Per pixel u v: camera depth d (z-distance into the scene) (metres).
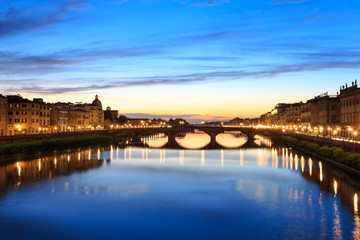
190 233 44.56
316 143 122.19
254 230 45.34
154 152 143.62
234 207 54.69
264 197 60.44
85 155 124.12
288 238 42.84
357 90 119.44
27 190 65.31
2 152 108.81
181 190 65.75
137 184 71.31
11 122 157.75
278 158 117.50
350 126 118.25
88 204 56.28
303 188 66.69
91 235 44.00
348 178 75.31
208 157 123.56
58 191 64.69
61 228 46.09
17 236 43.66
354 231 44.78
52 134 145.50
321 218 49.31
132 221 48.59
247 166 97.50
